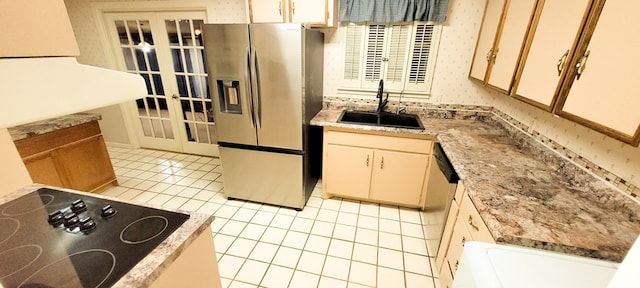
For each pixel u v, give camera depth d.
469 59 2.38
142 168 3.29
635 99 0.80
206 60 2.09
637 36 0.79
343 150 2.35
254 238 2.10
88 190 2.57
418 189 2.33
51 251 0.78
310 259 1.90
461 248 1.34
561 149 1.47
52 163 2.23
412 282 1.72
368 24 2.45
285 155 2.29
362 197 2.50
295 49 1.93
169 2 2.89
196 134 3.59
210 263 1.01
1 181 1.09
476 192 1.19
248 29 1.93
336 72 2.69
